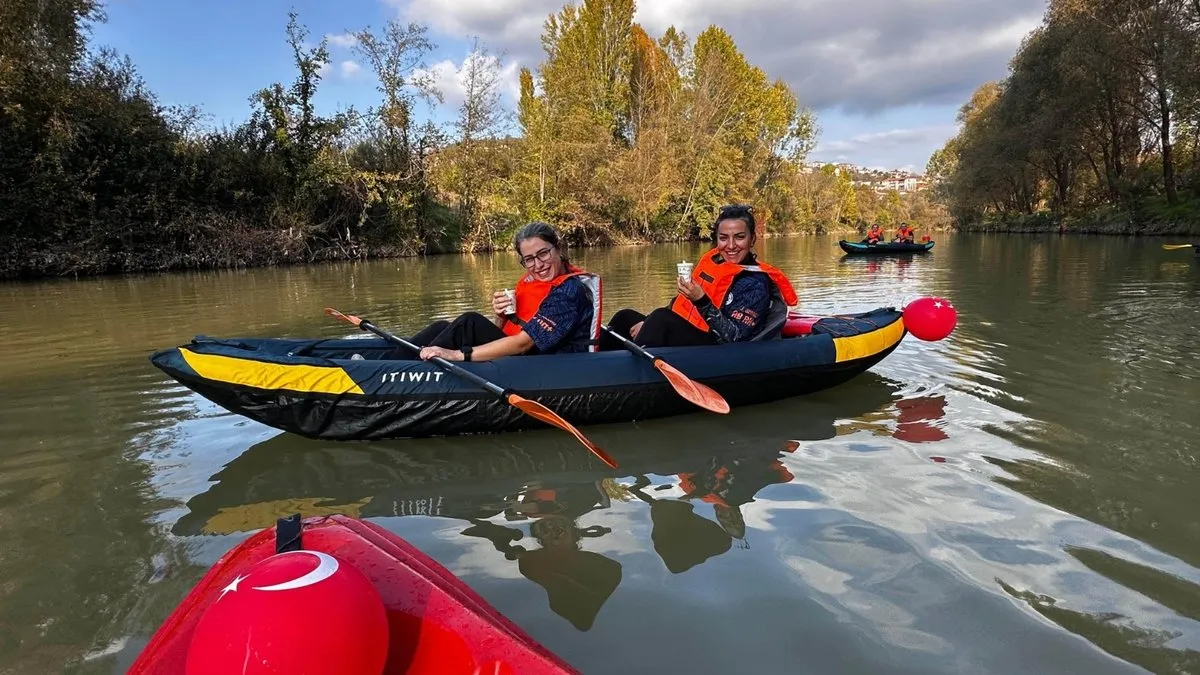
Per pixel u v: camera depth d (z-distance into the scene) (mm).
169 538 2248
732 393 3578
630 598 1846
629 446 3090
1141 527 2195
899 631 1686
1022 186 32531
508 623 1362
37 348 5430
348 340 3668
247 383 2973
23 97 13266
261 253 16797
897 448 2961
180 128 16484
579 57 30016
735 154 33750
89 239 13891
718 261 3816
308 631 1021
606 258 18672
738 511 2375
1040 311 6449
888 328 4191
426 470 2838
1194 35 18438
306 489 2646
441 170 22516
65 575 2018
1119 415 3326
